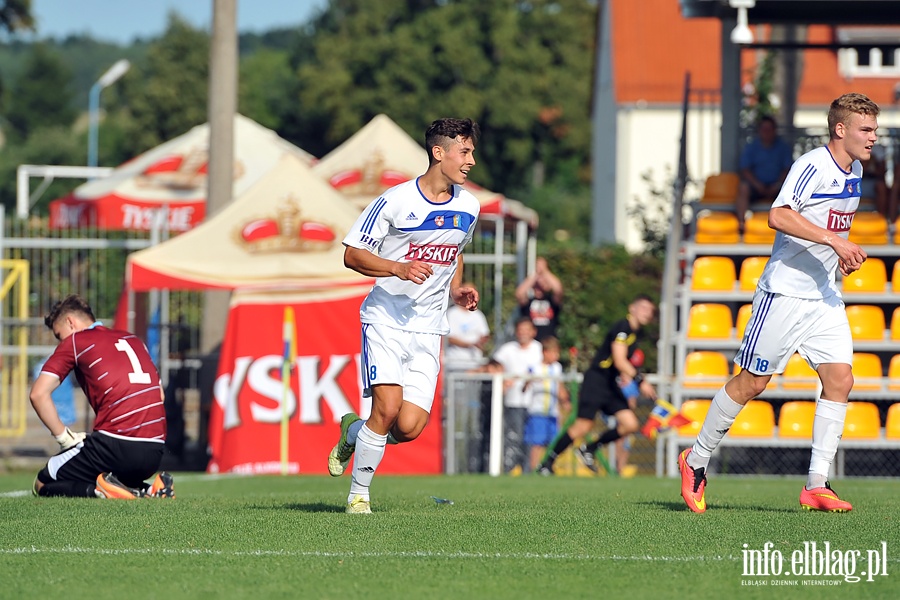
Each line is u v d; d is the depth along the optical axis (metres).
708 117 129.75
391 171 68.81
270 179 54.88
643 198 129.75
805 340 24.70
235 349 52.81
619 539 20.86
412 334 23.52
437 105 196.62
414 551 19.78
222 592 16.77
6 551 20.03
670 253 57.56
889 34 96.69
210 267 52.94
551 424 52.72
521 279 69.25
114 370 30.94
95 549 20.14
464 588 17.00
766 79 77.81
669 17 137.12
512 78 198.88
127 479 31.27
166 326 60.50
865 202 58.66
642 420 52.41
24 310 63.62
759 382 24.56
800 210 24.02
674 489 34.94
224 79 60.75
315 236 53.94
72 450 31.03
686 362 52.53
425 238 23.05
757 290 24.81
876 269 53.28
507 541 20.67
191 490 38.25
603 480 42.84
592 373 49.25
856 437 49.56
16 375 62.16
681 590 16.91
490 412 52.75
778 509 25.95
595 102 157.12
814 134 62.19
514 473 51.78
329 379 52.66
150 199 71.00
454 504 27.12
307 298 53.03
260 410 52.53
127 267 52.34
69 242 65.31
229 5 60.66
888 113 121.62
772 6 57.28
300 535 21.28
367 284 53.16
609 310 80.69
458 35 196.88
